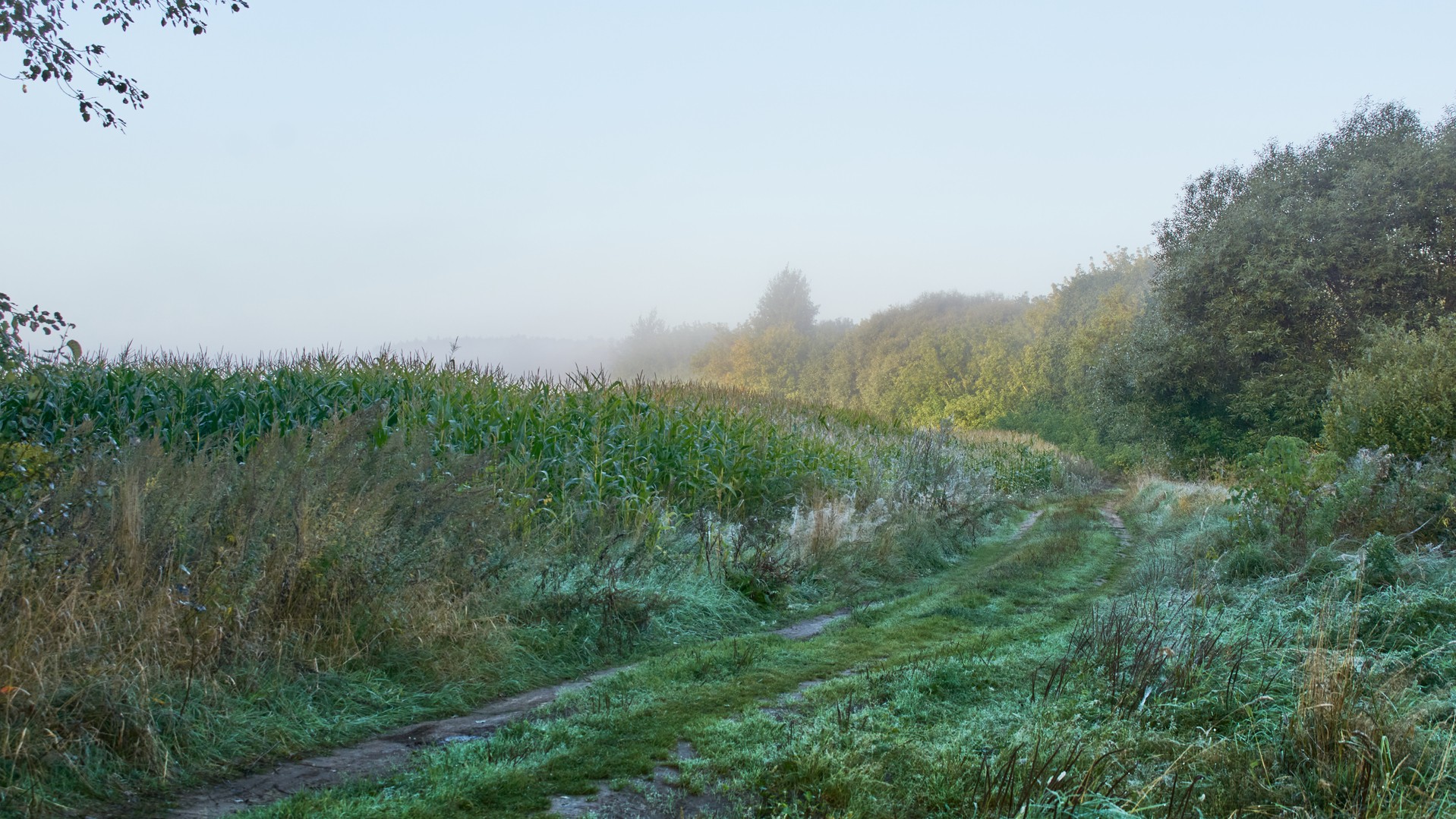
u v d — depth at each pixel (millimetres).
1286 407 25000
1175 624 6844
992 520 16766
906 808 3777
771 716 5168
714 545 9547
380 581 5930
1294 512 9664
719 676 6168
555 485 9734
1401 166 23500
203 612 4844
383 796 3889
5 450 4875
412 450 7871
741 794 3971
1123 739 4477
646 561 8508
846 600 9531
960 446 22000
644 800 3914
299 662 5152
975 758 4305
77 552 4738
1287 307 25406
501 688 5820
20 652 3920
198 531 5332
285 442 6871
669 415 12492
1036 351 55344
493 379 12828
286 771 4246
